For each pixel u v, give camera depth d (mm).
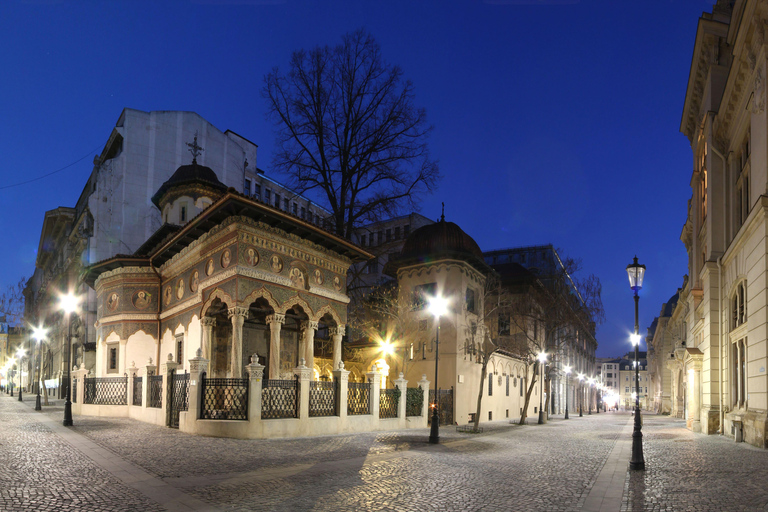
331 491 9703
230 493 9367
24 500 8422
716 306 23688
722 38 24719
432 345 32500
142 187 45406
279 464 12492
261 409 17469
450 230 34344
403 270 34906
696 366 26953
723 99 22141
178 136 47500
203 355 22078
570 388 67688
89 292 45562
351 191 36031
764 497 9289
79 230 46375
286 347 26516
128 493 9172
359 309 37219
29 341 81188
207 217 21250
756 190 18438
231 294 20531
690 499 9281
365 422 21484
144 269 28031
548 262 60094
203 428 17672
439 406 29156
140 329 27547
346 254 26484
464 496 9539
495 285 37750
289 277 22688
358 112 35812
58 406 36969
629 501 9227
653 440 21000
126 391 24953
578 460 14742
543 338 43656
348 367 34500
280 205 58750
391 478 11117
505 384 39875
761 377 17250
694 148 30375
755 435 17328
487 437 22109
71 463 11930
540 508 8727
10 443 14969
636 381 13328
